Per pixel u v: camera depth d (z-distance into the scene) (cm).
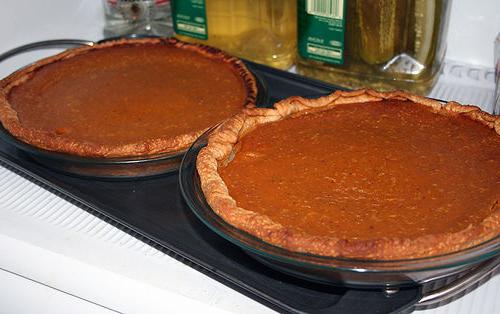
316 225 55
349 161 61
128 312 59
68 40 83
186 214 61
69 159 64
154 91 74
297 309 53
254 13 81
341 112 68
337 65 77
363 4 72
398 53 74
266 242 53
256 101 71
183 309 56
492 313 55
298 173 60
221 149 62
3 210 65
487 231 52
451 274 54
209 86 75
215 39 84
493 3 79
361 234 54
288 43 82
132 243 61
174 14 85
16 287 64
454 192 57
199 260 57
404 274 51
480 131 64
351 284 53
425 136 64
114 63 80
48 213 65
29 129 67
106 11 90
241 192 59
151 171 65
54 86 76
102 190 65
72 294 61
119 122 69
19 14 87
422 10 71
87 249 61
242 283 55
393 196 57
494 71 80
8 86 74
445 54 81
